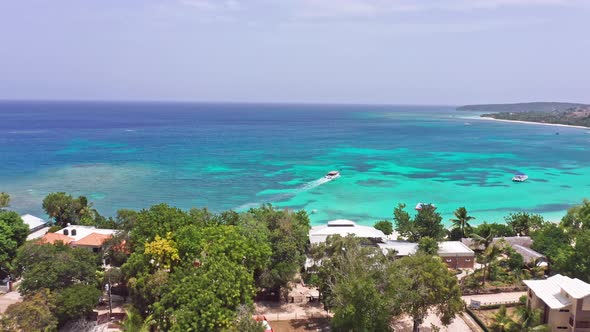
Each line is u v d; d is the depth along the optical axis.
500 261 63.06
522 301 52.22
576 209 75.31
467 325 48.72
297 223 64.38
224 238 48.84
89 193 112.56
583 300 42.38
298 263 55.19
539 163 174.62
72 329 44.50
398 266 44.75
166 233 50.09
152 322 40.12
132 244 53.81
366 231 72.56
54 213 77.88
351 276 42.34
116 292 53.69
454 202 110.50
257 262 49.28
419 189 124.19
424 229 71.69
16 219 60.75
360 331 38.84
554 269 58.19
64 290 44.38
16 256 54.78
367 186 126.75
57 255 47.88
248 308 41.31
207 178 134.00
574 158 189.00
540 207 107.56
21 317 38.72
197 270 43.22
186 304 39.41
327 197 113.19
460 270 64.88
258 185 125.75
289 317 50.19
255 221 58.75
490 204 109.44
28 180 125.88
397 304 40.88
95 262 52.25
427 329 47.84
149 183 125.38
